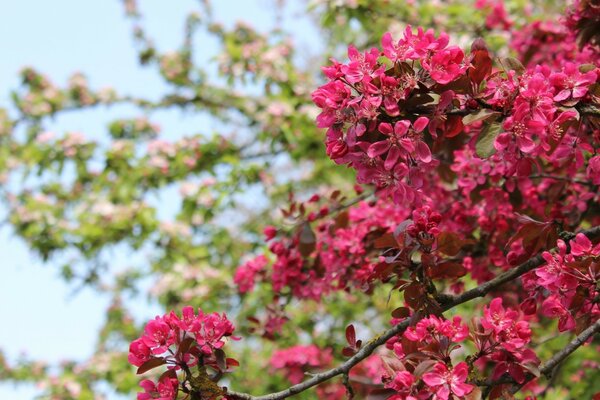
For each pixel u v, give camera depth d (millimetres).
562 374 5887
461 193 4246
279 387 7312
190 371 2840
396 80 2635
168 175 7934
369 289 4043
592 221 4176
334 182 8898
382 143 2645
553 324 6082
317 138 7730
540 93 2684
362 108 2623
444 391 2465
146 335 2793
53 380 8938
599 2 3797
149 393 2805
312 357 6363
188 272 8086
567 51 4738
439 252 2916
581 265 2738
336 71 2701
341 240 4254
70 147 8227
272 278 4539
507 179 3773
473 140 2980
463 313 6148
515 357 2729
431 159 2670
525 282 3115
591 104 2797
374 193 4203
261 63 8000
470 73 2752
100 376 8914
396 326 2959
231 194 7105
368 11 6633
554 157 3066
